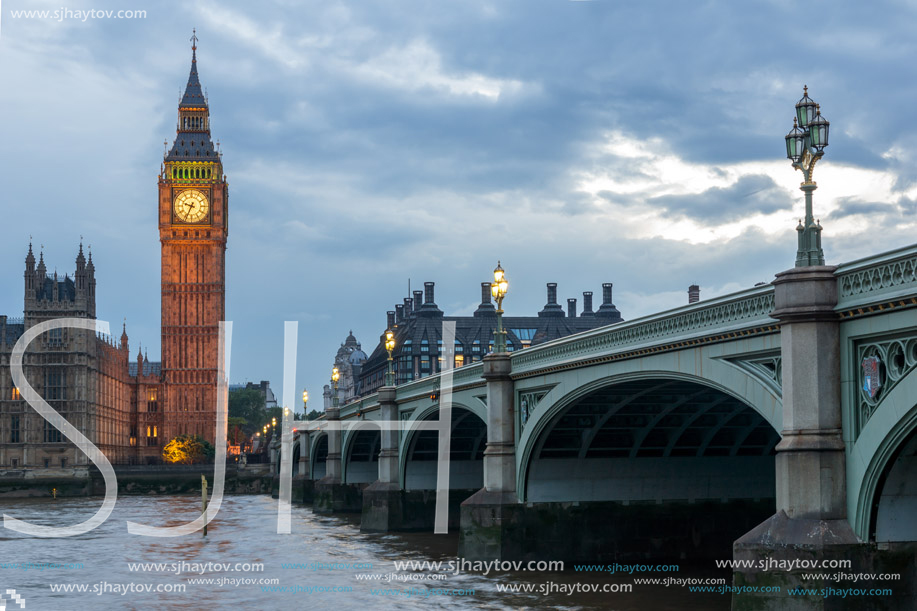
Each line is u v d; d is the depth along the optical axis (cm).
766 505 5256
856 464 2603
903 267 2412
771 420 2884
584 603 4203
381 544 6875
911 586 2605
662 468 5184
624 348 3797
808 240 2731
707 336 3175
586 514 5075
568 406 4484
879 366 2545
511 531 4994
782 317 2722
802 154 2761
